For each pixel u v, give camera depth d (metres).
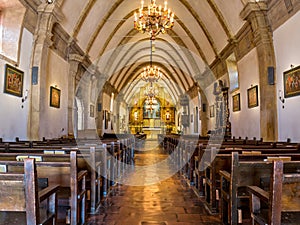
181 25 14.46
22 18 6.86
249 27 8.73
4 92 6.26
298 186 1.87
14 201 1.86
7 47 6.82
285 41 6.94
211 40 12.80
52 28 8.52
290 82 6.70
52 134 9.08
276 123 7.50
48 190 2.30
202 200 4.94
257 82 8.64
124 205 4.61
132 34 16.05
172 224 3.71
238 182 3.13
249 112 9.39
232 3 9.34
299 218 2.18
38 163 2.84
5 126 6.33
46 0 7.72
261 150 4.01
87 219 3.89
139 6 13.18
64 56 10.40
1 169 2.69
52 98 9.05
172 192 5.58
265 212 2.45
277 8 7.14
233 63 12.09
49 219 2.36
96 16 11.61
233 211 3.19
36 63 7.60
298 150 4.04
